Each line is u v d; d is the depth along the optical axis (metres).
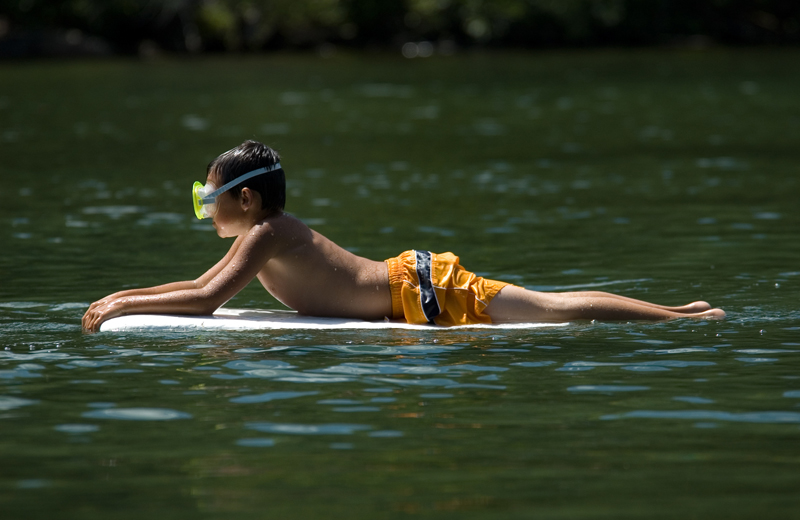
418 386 15.19
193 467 11.91
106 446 12.64
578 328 19.06
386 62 127.56
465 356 16.94
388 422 13.50
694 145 53.75
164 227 31.16
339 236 29.84
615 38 161.50
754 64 119.38
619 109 74.56
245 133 59.34
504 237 29.73
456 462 12.05
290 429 13.25
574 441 12.75
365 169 45.53
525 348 17.48
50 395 14.72
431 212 34.25
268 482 11.45
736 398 14.48
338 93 87.38
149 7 137.75
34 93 85.56
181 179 41.84
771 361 16.42
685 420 13.52
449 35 156.12
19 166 45.97
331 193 38.66
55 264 25.58
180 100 80.00
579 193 38.50
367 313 19.94
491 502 10.85
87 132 59.62
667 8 164.88
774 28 166.38
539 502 10.85
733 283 22.98
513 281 23.62
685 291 22.27
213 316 19.41
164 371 15.95
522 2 156.62
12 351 17.16
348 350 17.33
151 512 10.62
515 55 140.88
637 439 12.80
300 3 147.75
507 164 47.28
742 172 43.47
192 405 14.25
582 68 116.94
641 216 33.09
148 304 19.12
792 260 25.52
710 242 28.33
